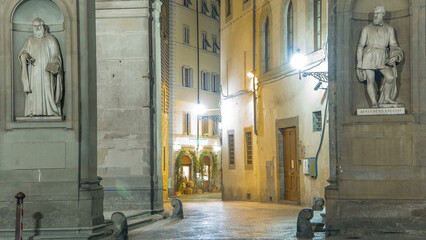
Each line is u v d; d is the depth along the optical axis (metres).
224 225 14.73
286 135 24.06
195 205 25.06
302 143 22.22
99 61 17.95
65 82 12.26
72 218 11.89
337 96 12.31
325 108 20.14
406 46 12.30
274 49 25.08
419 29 11.98
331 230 12.03
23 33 12.55
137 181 17.59
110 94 17.88
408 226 11.79
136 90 17.83
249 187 27.91
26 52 12.23
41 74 12.23
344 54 12.32
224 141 31.38
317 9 21.58
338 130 12.27
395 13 12.43
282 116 24.03
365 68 12.20
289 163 23.77
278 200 24.39
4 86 12.28
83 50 12.30
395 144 12.00
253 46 27.44
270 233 12.73
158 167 18.06
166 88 44.91
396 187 11.91
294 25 23.17
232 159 30.66
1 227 11.97
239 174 29.22
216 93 53.94
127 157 17.69
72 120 12.12
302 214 11.97
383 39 12.20
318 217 14.60
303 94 22.16
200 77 51.53
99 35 17.98
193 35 50.72
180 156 47.81
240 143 29.14
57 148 12.09
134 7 17.94
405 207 11.83
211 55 53.31
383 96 12.24
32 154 12.11
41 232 11.80
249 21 28.09
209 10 53.59
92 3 12.77
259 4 26.75
